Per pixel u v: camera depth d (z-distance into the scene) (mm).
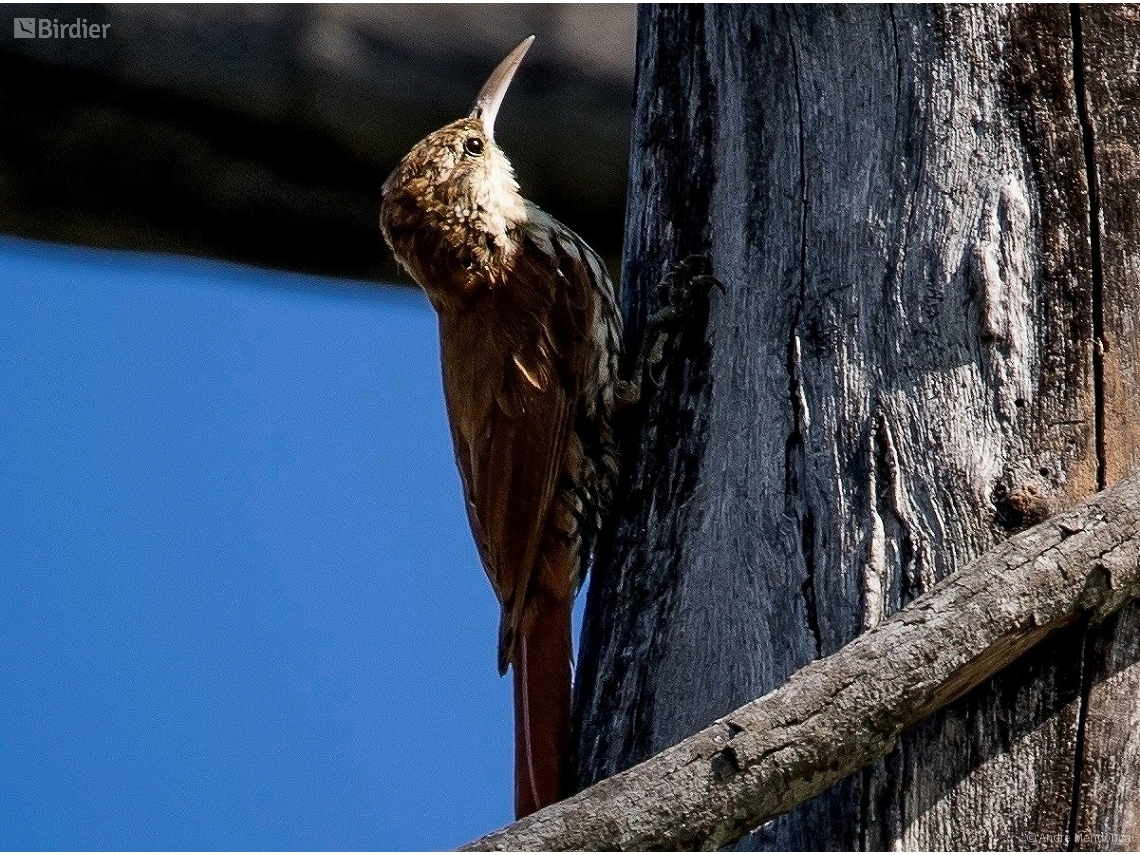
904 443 5500
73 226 11195
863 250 5844
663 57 7066
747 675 5551
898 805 5066
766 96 6395
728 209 6492
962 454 5438
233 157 11039
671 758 4805
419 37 11156
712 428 6207
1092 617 5195
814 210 6059
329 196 11328
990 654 5035
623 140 11617
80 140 10695
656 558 6188
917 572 5312
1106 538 5156
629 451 6852
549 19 11531
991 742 5141
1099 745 5137
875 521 5430
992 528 5320
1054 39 5871
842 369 5715
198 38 10570
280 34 10742
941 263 5684
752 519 5727
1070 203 5680
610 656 6172
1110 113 5785
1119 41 5859
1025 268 5613
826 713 4871
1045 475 5383
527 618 7371
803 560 5527
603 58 11625
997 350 5539
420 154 8406
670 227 6859
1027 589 5062
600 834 4684
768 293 6105
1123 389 5484
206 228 11336
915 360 5609
